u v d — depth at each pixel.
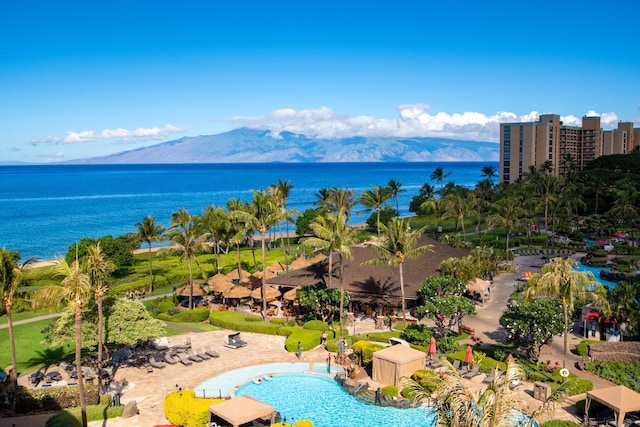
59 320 41.41
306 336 49.78
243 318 58.84
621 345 43.94
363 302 59.19
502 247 110.62
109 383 40.62
